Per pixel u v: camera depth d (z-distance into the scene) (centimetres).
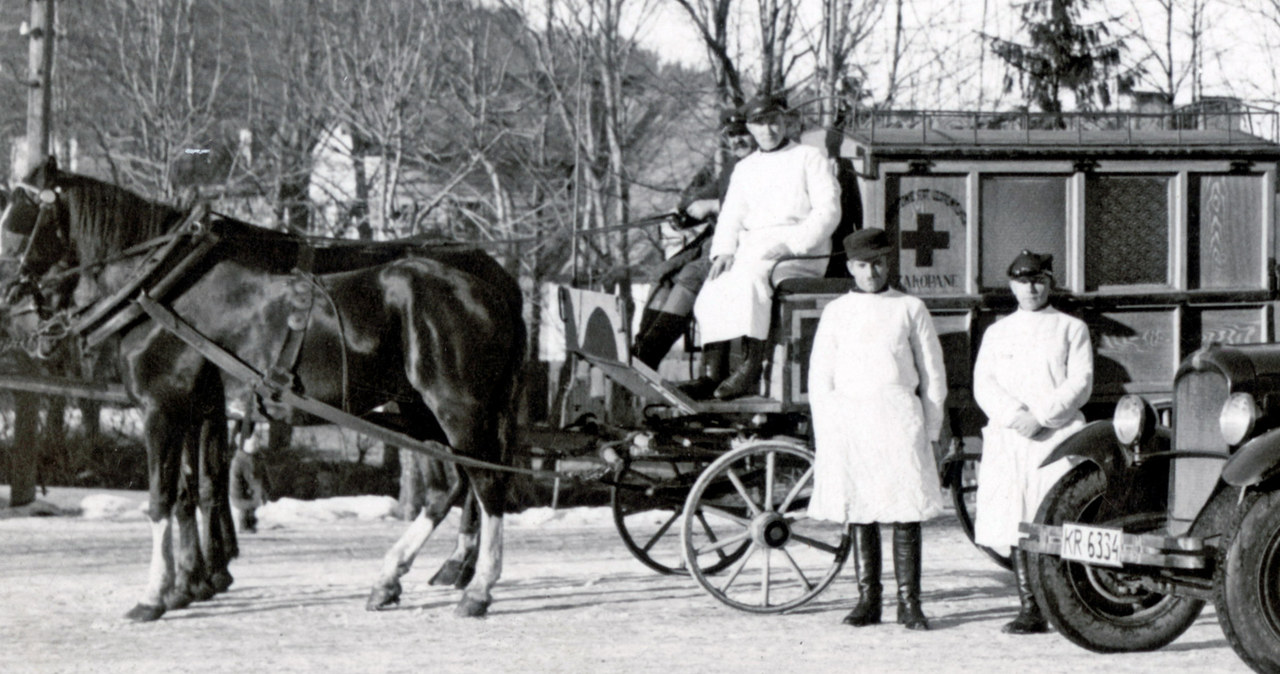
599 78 2275
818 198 935
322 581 1063
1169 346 984
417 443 900
